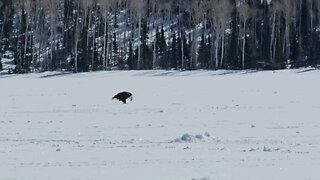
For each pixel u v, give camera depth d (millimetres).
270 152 66312
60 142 75312
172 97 145375
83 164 59656
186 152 66625
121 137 80125
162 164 59562
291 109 116188
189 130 87250
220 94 152250
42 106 125938
